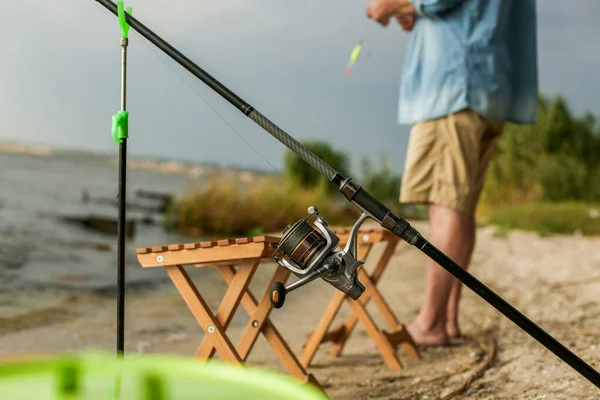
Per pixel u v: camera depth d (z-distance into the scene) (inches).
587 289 217.3
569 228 416.2
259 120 80.4
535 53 146.9
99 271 251.0
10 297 194.5
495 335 156.6
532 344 144.9
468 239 144.5
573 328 160.4
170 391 22.9
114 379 22.4
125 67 83.0
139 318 175.0
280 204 448.8
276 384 22.9
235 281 97.9
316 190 514.9
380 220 77.3
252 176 499.2
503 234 385.1
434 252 76.6
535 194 584.4
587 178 606.2
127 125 80.5
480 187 151.4
